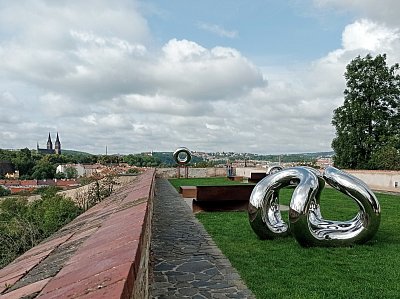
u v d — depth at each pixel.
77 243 4.02
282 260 7.42
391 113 39.53
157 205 16.81
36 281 2.78
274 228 9.23
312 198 8.32
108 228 3.85
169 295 5.71
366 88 39.59
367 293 5.62
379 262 7.17
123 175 35.56
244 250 8.30
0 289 3.01
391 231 10.00
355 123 39.56
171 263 7.42
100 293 1.66
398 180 24.92
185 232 10.52
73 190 42.50
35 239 27.62
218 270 6.93
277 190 9.62
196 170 43.47
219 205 14.69
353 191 8.29
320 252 7.91
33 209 40.59
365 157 38.91
